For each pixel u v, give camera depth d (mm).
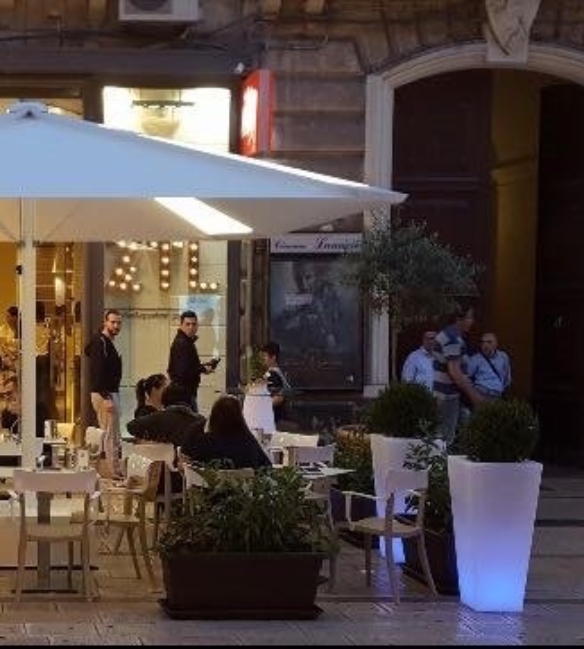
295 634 8617
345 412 16219
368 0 16219
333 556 9617
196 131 16312
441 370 15617
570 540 13094
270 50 16250
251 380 15078
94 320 16328
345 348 16297
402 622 9234
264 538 9266
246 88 15977
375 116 16359
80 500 11586
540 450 18797
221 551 9203
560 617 9609
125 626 8781
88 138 9461
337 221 16156
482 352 16469
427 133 17562
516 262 18641
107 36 16156
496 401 10141
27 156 9258
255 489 9414
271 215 10867
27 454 10602
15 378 16844
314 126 16328
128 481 10977
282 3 16094
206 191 9188
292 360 16250
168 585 9234
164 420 12336
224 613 9172
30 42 16047
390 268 14523
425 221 17109
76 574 10789
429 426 11523
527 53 16609
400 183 17484
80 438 16078
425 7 16375
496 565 9852
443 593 10508
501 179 18125
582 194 17844
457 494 10117
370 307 15250
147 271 16469
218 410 10664
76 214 11477
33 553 10781
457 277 14641
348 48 16359
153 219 11625
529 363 19031
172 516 9742
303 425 16172
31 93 16219
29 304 10633
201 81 16203
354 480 12359
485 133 17656
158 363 16531
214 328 16500
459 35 16516
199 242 16375
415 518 10867
